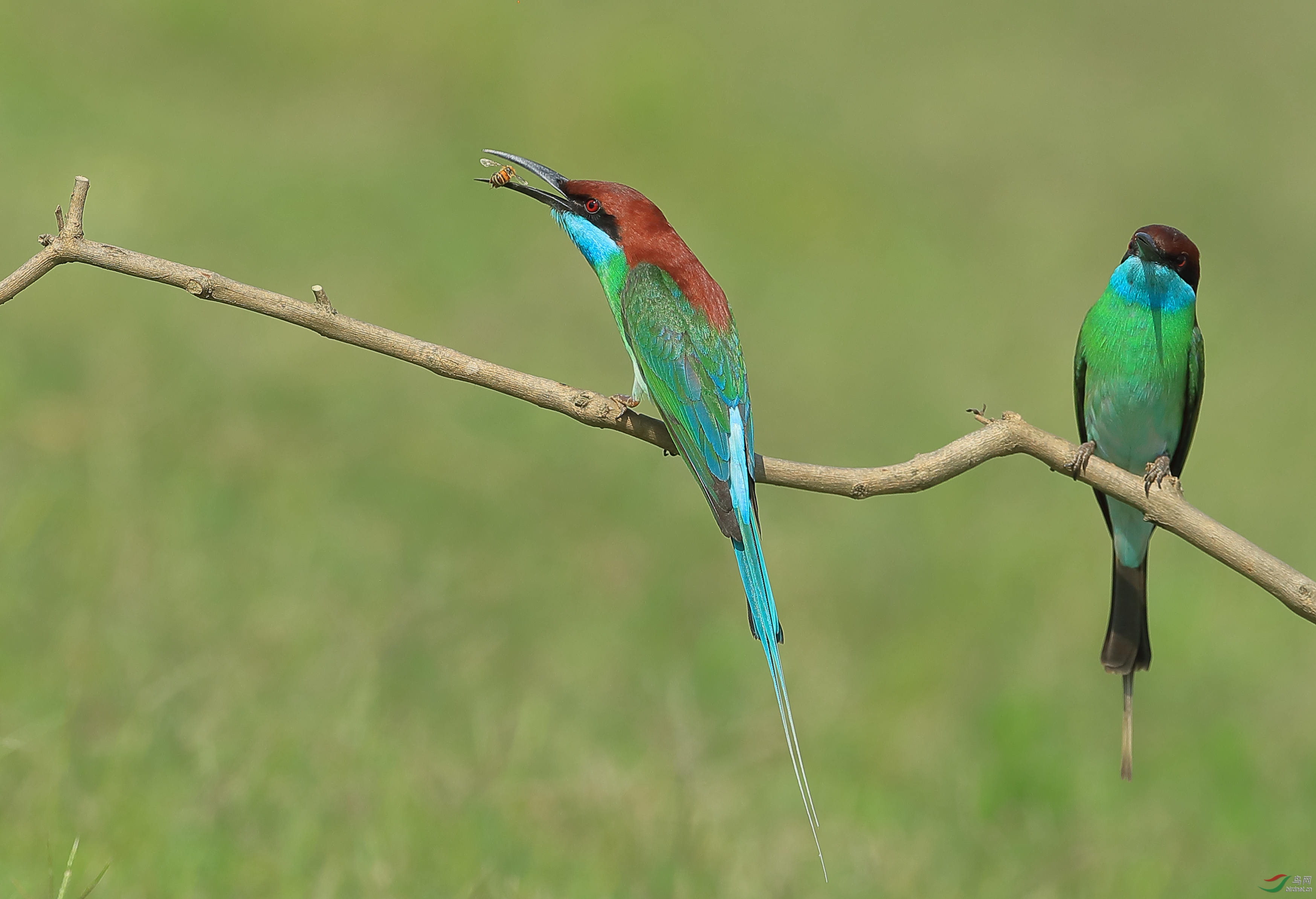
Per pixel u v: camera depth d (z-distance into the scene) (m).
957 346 19.56
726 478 6.84
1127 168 27.28
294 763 8.94
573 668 10.85
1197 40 35.47
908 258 22.47
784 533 14.05
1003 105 29.58
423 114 24.36
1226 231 25.09
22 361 13.93
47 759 8.52
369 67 25.44
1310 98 32.47
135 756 8.69
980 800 10.09
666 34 29.09
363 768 8.99
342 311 16.80
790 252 22.33
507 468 14.16
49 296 15.61
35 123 20.14
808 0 34.28
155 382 14.08
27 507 11.20
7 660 9.42
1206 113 30.77
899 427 16.88
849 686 11.35
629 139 24.81
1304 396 19.28
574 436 15.23
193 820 8.35
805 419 16.77
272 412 14.14
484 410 15.38
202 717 9.17
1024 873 9.38
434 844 8.52
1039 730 10.82
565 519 13.43
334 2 26.38
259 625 10.30
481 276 18.91
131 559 10.76
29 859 7.80
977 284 21.94
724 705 10.91
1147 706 11.67
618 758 9.65
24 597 10.11
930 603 13.02
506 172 7.77
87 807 8.27
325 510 12.38
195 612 10.36
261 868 8.11
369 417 14.57
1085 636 12.62
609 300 7.70
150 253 16.98
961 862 9.41
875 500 15.11
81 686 9.24
